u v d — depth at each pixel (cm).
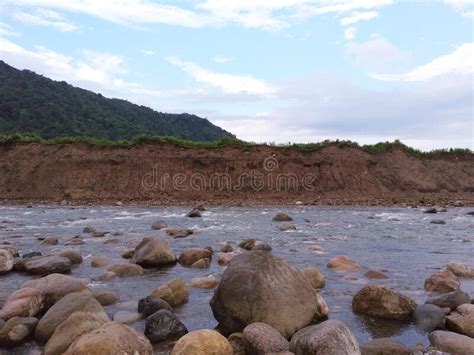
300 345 522
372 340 570
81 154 3719
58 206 2969
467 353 549
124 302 772
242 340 575
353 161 3831
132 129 7919
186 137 8925
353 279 951
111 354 473
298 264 1103
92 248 1309
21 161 3684
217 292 664
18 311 647
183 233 1577
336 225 1953
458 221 2138
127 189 3478
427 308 688
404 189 3691
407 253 1284
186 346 510
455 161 4178
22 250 1271
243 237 1562
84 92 9325
